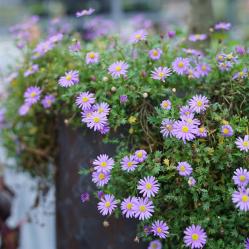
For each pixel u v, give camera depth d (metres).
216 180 0.79
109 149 0.85
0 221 1.09
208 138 0.78
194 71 0.85
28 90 0.90
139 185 0.77
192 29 1.06
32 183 1.16
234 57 0.84
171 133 0.77
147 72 0.86
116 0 1.89
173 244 0.82
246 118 0.78
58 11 1.81
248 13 2.27
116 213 0.81
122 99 0.81
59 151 0.95
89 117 0.79
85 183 0.89
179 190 0.78
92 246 0.91
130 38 0.88
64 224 0.95
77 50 0.89
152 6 2.05
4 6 1.83
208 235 0.80
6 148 1.11
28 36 1.05
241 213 0.75
